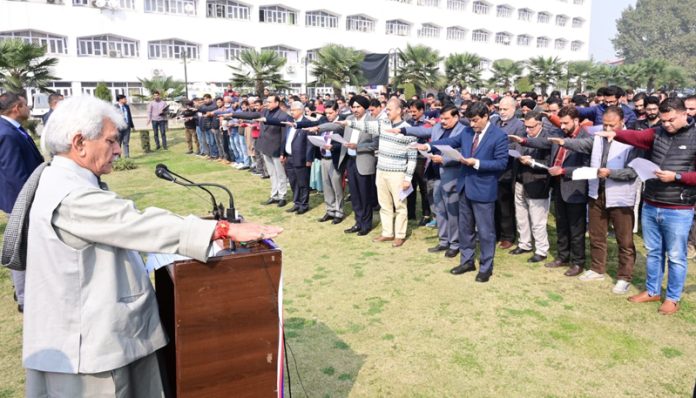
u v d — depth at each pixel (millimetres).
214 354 1894
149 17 25844
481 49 39594
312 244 5852
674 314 3895
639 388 2973
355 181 6070
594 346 3445
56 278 1610
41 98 18766
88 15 24219
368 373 3139
